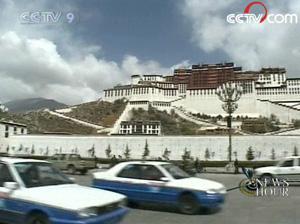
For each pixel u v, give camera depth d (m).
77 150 74.44
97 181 11.82
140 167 11.34
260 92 158.12
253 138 66.81
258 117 140.00
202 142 68.88
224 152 67.56
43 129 118.06
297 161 19.62
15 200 7.19
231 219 9.49
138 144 71.88
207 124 128.12
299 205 12.32
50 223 6.62
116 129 116.75
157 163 11.30
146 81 181.25
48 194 7.02
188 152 69.06
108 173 11.77
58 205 6.63
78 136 75.19
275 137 65.88
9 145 78.00
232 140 67.62
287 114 134.25
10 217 7.24
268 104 140.62
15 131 86.38
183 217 9.75
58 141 75.69
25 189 7.32
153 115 141.50
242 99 146.75
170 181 10.56
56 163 30.67
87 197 7.06
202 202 10.00
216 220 9.33
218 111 149.50
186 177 11.18
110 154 72.69
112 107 158.88
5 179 7.71
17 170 7.78
